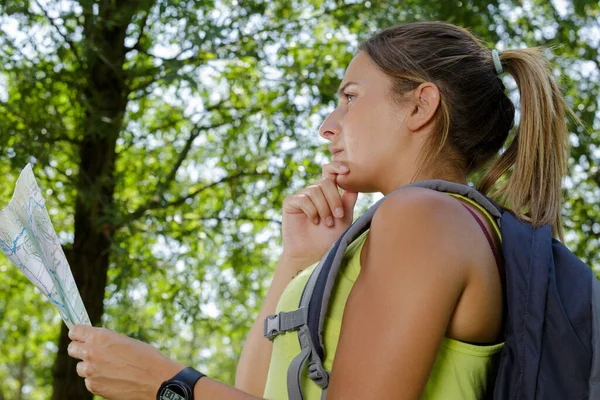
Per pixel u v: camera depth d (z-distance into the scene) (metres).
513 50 1.72
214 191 8.57
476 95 1.67
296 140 7.41
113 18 7.07
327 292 1.46
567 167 1.66
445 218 1.37
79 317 1.53
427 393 1.38
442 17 7.11
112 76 7.38
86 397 7.56
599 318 1.36
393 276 1.33
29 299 9.92
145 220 7.64
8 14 6.54
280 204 7.81
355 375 1.29
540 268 1.39
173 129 8.55
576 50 8.26
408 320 1.29
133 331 7.26
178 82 6.81
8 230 1.54
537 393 1.33
